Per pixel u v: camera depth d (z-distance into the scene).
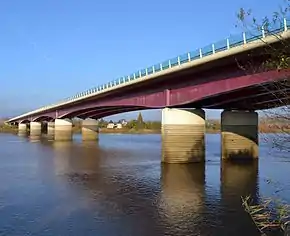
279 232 16.98
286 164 42.53
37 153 57.06
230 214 20.61
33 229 17.95
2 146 72.00
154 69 42.62
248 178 32.84
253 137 47.81
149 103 47.62
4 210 21.42
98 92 60.84
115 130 160.38
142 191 27.09
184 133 42.44
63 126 95.62
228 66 33.38
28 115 128.88
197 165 41.25
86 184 29.80
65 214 20.59
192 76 38.66
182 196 25.39
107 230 17.78
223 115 47.88
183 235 17.08
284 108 8.04
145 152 59.31
